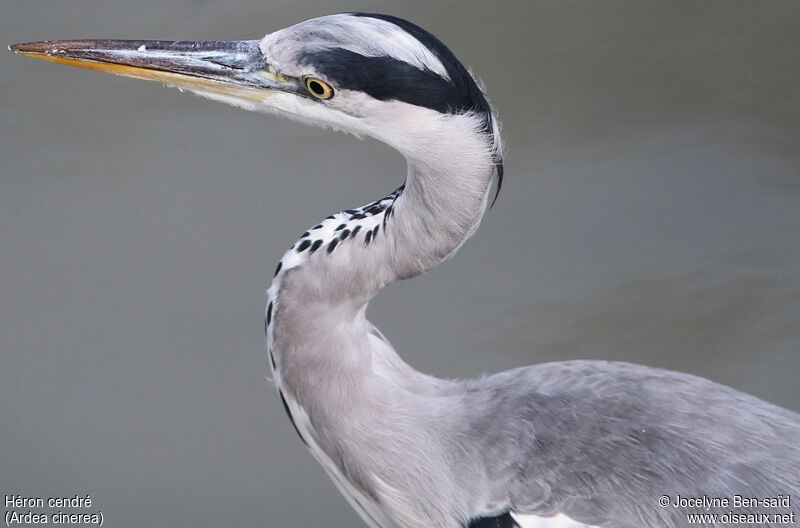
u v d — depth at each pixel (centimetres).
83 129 1114
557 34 1203
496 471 641
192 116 1135
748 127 1128
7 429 905
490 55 1177
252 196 1067
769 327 977
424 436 661
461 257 1047
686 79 1166
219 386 952
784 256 1029
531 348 969
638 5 1234
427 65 585
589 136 1120
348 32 592
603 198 1078
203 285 1014
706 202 1070
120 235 1041
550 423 643
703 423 632
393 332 985
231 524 852
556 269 1031
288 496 878
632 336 975
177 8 1195
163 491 873
